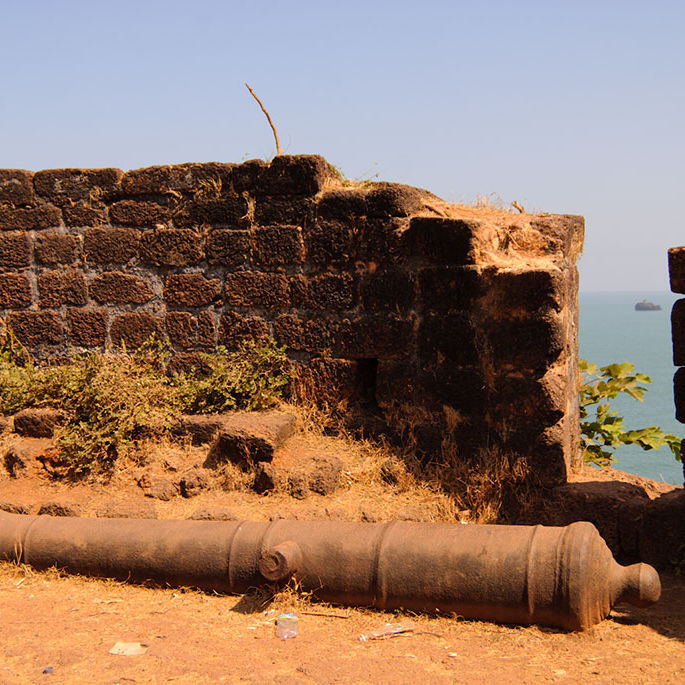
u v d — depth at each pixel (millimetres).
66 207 8844
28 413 7938
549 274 6547
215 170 8273
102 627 5055
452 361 7148
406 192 7574
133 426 7586
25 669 4422
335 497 6914
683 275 5801
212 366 8086
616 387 9188
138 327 8609
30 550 5973
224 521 6105
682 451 6281
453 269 7105
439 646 4746
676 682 4215
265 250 8070
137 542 5770
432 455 7250
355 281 7691
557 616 4852
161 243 8484
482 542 5113
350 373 7734
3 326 9109
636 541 6164
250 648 4730
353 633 4961
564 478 6688
